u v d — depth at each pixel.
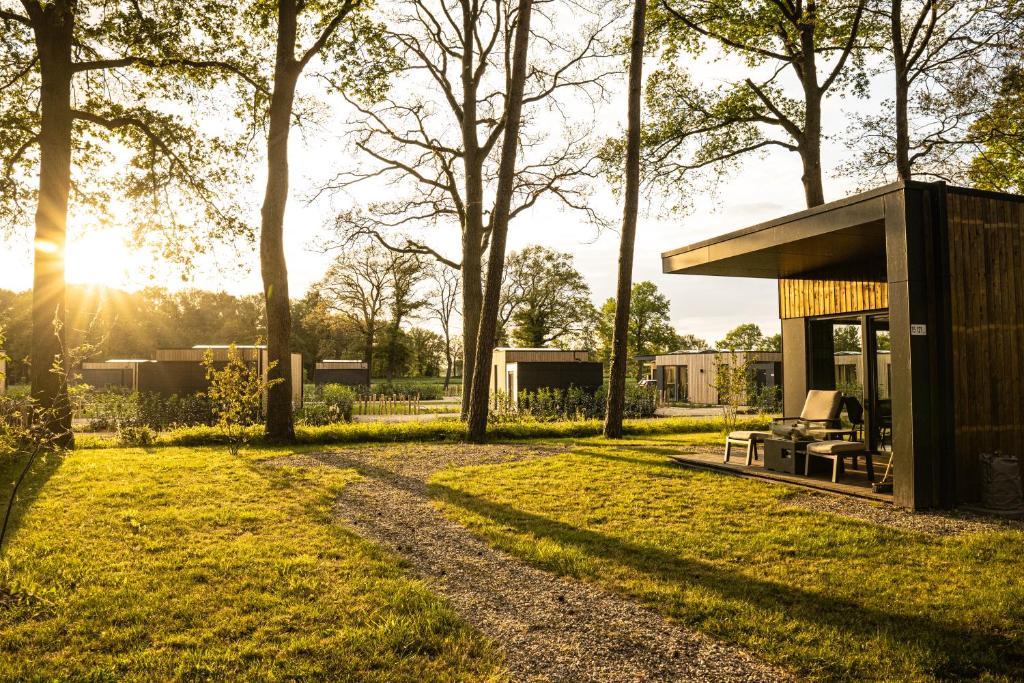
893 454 6.32
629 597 4.03
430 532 5.64
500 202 11.70
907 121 14.51
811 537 5.20
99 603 3.88
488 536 5.47
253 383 10.23
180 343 50.72
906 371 6.19
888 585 4.12
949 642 3.30
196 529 5.64
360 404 27.83
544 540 5.29
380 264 40.44
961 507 6.17
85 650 3.29
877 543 5.03
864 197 6.62
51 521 5.83
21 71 12.91
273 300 11.98
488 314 11.84
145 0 12.61
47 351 10.93
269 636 3.45
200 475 8.21
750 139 16.75
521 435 13.22
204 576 4.37
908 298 6.16
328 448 11.19
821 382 11.23
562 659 3.20
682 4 15.66
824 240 7.64
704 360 28.91
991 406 6.53
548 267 42.09
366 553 4.93
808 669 3.06
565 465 8.99
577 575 4.44
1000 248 6.69
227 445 11.72
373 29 14.19
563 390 22.36
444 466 9.16
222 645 3.34
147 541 5.21
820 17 14.81
